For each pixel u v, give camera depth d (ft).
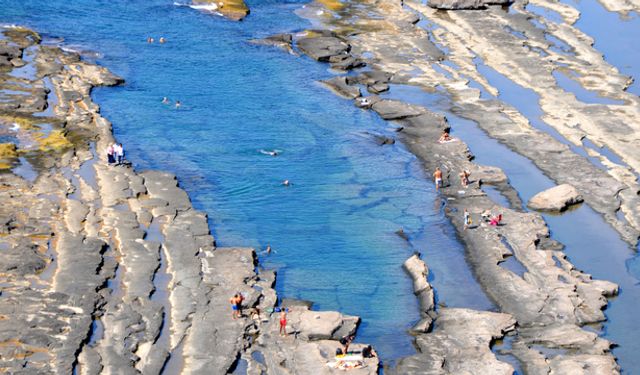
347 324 244.01
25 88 377.30
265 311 245.65
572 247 299.17
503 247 291.58
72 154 325.62
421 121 385.70
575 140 373.81
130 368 216.95
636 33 515.09
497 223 306.14
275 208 312.09
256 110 392.27
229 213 305.32
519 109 402.93
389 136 374.63
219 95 404.57
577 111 399.65
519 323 252.62
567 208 322.55
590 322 255.70
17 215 277.44
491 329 247.09
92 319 234.38
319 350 230.48
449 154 357.61
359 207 316.60
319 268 277.64
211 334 232.94
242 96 405.59
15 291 240.73
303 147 360.48
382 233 300.40
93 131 348.38
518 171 349.20
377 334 246.27
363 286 269.44
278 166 342.85
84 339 225.56
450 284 273.13
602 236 306.14
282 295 261.03
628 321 258.37
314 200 319.47
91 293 243.81
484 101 409.69
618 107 405.59
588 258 292.81
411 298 264.72
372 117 392.47
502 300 263.08
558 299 263.29
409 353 238.68
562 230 309.22
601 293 268.21
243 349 229.45
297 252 285.64
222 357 224.33
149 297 246.47
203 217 291.79
